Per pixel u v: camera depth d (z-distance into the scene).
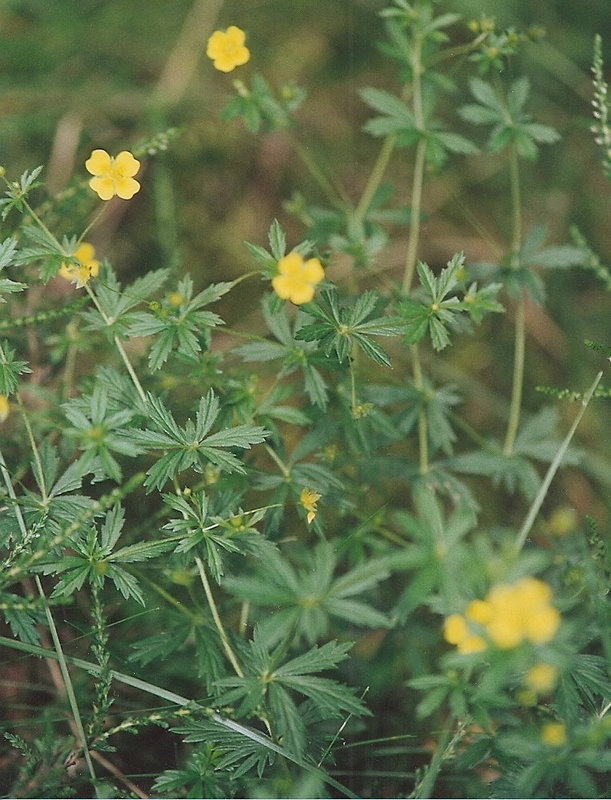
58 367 0.55
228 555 0.51
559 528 0.55
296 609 0.44
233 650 0.50
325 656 0.47
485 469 0.54
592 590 0.47
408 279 0.54
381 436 0.52
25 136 0.59
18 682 0.52
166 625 0.52
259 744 0.48
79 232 0.56
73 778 0.50
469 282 0.55
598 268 0.51
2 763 0.51
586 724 0.47
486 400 0.59
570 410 0.58
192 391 0.54
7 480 0.49
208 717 0.48
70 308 0.50
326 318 0.48
